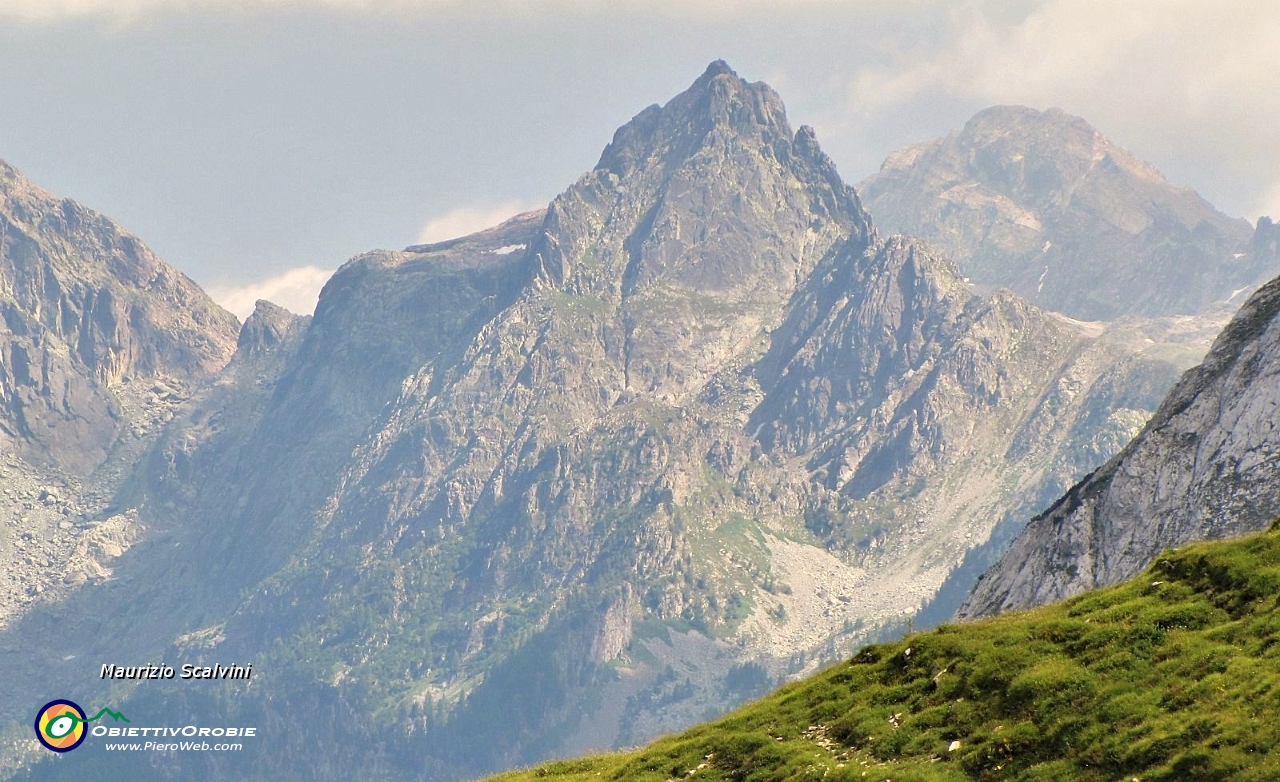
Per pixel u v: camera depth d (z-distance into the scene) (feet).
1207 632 347.97
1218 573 369.71
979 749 343.87
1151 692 334.65
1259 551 368.89
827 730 390.01
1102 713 334.85
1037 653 371.35
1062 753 330.95
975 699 366.22
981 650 383.65
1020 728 342.85
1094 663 353.72
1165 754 312.29
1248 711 310.45
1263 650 330.75
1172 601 370.12
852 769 355.97
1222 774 297.12
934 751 355.15
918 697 381.60
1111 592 392.47
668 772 400.88
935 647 396.98
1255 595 353.10
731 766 389.39
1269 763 293.02
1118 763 318.45
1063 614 390.63
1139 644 353.51
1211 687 325.21
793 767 370.53
